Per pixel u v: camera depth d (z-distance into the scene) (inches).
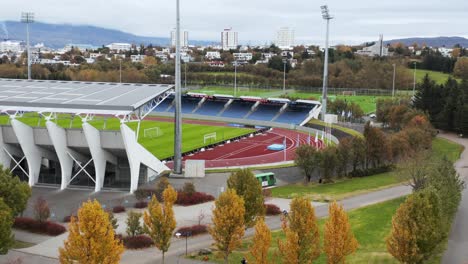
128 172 3467.0
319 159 3526.1
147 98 3344.0
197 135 5541.3
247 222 2222.0
